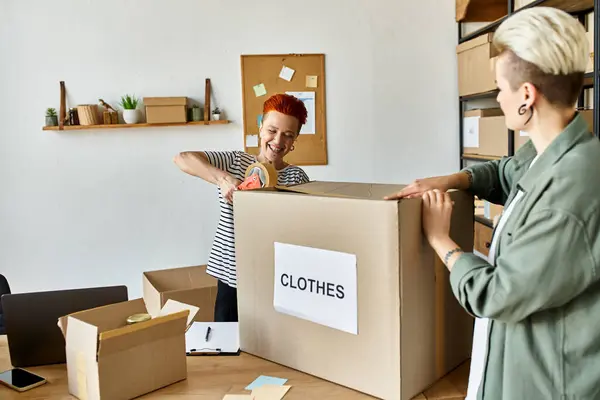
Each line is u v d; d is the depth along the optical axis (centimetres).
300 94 339
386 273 98
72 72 327
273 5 334
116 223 339
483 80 307
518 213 87
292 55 336
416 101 349
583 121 87
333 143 346
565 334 86
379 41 343
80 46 326
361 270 102
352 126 346
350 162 348
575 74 82
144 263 343
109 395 106
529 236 81
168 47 331
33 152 329
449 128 353
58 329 131
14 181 330
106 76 329
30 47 323
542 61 81
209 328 146
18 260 334
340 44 340
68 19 324
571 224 78
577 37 80
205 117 329
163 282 287
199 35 332
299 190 119
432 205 99
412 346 102
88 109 321
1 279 270
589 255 79
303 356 117
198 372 121
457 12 341
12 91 324
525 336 89
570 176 80
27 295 129
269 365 123
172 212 342
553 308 87
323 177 348
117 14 327
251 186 138
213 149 340
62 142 331
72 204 335
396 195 102
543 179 83
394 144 350
